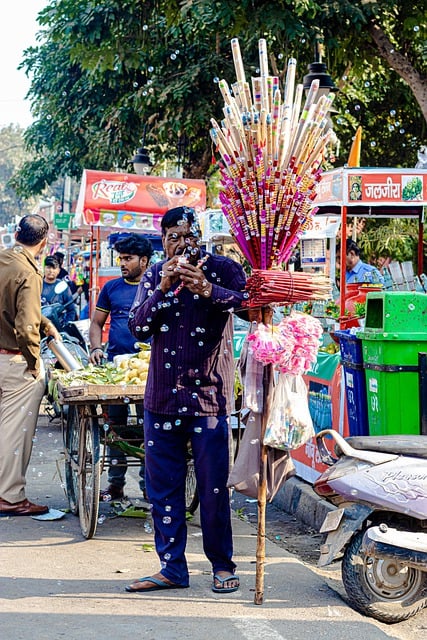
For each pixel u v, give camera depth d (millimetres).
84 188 10844
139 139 17828
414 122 17703
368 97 16891
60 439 9219
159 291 4117
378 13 12711
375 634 3855
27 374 5941
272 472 4266
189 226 4172
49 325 6148
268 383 4180
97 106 19141
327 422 5977
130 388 5121
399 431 4945
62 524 5789
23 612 4039
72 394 5086
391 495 4090
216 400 4336
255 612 4094
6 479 5934
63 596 4289
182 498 4457
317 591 4453
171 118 15805
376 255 17094
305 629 3889
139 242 6094
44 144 23188
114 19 14945
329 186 6996
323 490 4285
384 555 3973
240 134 4078
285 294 4059
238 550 5215
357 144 9320
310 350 4098
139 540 5379
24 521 5832
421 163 7117
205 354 4301
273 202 4070
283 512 6566
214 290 4082
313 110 4090
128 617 3992
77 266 23078
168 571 4398
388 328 4895
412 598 4176
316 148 4113
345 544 4188
